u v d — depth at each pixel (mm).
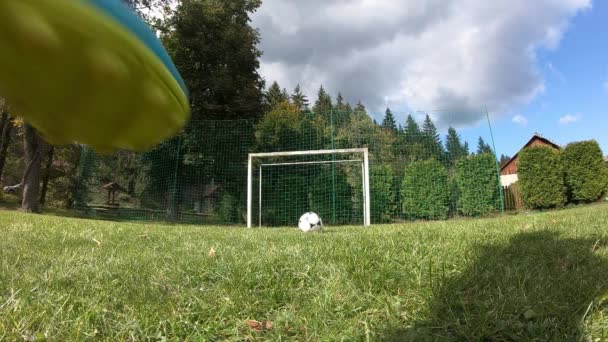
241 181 16531
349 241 3998
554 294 2043
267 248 3885
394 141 16016
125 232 5734
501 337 1751
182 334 1933
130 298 2307
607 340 1652
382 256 2990
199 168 16625
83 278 2672
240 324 2027
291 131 16547
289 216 15875
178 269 2906
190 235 5613
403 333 1846
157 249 4094
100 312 2068
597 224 4715
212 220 16234
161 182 16250
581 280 2230
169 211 16047
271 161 16406
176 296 2336
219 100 21672
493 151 15758
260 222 14562
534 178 18484
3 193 23562
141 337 1889
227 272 2744
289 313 2123
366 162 12914
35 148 14938
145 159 16266
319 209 15625
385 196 15555
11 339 1750
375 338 1825
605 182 18656
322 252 3350
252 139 16766
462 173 15953
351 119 16172
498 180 15578
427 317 1961
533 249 3189
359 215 15438
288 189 16062
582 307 1876
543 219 6043
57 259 3225
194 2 20641
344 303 2186
